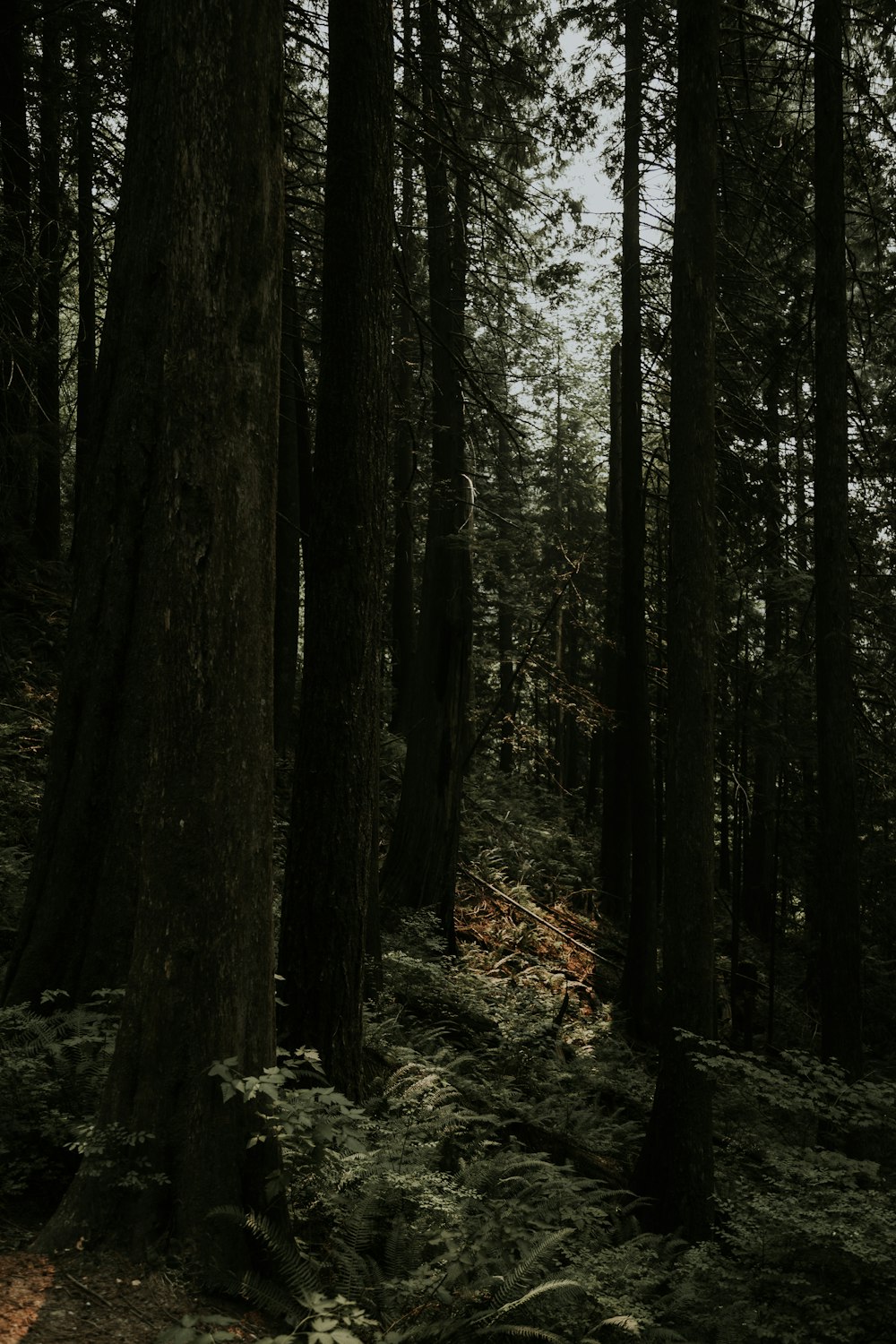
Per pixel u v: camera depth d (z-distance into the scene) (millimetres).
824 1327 4469
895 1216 4789
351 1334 3307
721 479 14328
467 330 15305
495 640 27219
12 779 9523
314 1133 3867
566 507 27609
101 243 13281
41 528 14492
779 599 13297
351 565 6453
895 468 12492
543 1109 7961
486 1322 4027
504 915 14414
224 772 3898
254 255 3955
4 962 6270
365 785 6344
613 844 16422
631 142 14836
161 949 3865
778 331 13633
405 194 15148
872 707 13453
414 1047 7965
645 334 15617
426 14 11328
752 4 11227
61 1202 3828
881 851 13516
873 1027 13344
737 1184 6766
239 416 3926
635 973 12742
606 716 15938
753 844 18688
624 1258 5152
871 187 11797
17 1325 3197
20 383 10352
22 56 12172
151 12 5785
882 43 11625
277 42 4059
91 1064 4617
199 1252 3684
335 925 6141
